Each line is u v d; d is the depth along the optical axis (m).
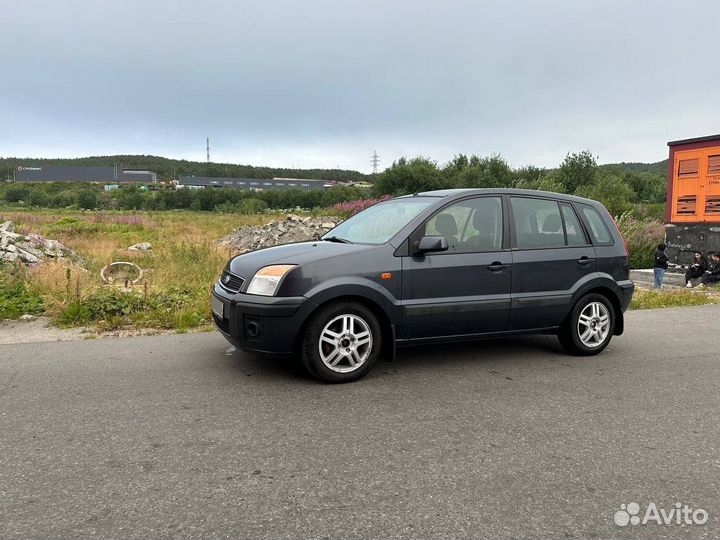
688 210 14.29
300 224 22.72
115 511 2.70
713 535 2.58
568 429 3.85
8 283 8.91
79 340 6.31
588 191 27.75
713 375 5.27
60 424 3.80
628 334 7.20
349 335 4.75
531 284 5.50
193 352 5.76
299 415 4.02
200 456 3.32
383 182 54.72
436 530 2.57
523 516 2.72
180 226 32.28
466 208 5.38
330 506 2.77
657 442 3.66
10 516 2.64
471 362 5.59
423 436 3.68
